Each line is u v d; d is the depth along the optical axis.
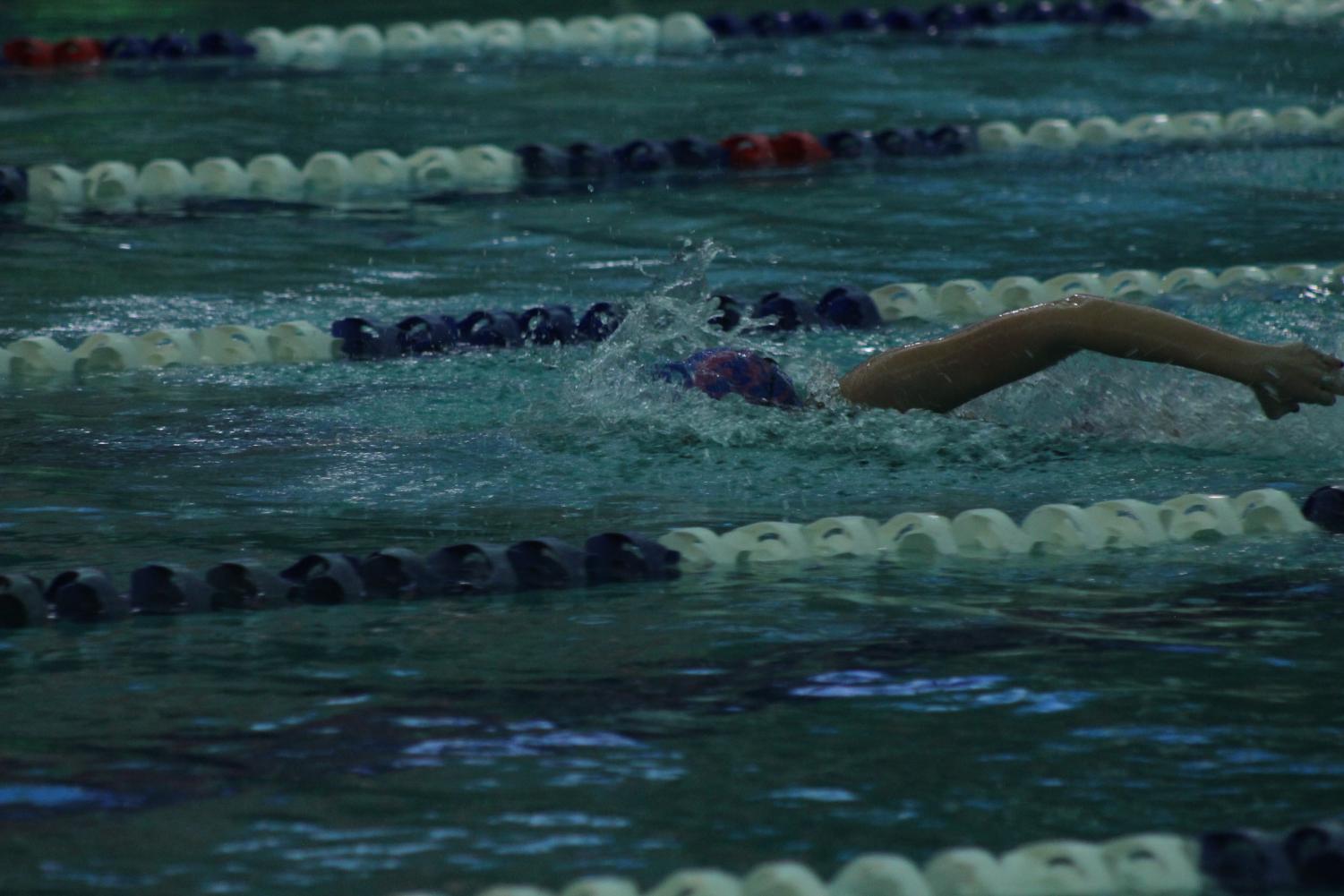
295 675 9.20
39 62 40.91
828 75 38.31
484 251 23.50
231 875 6.79
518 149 29.47
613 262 22.69
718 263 22.61
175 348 18.25
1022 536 11.92
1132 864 6.79
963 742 8.12
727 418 14.91
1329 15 44.94
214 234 24.55
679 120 32.94
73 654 9.61
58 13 49.94
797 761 7.91
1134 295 20.36
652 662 9.36
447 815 7.34
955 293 20.59
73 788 7.67
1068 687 8.85
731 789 7.61
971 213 25.45
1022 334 14.12
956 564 11.38
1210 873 6.82
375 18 48.31
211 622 10.23
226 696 8.85
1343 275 20.88
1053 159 29.62
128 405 16.22
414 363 18.05
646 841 7.09
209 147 30.38
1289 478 13.41
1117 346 13.75
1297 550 11.57
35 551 11.56
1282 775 7.69
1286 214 24.80
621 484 13.39
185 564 11.25
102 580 10.52
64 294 20.80
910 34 44.88
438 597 10.74
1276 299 19.69
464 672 9.22
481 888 6.68
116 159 29.12
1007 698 8.71
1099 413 14.91
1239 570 11.09
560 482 13.47
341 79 38.78
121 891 6.66
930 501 12.90
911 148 30.61
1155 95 34.81
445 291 21.17
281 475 13.67
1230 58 39.09
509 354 18.36
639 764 7.88
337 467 13.92
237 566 10.84
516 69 40.22
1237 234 23.58
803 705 8.65
